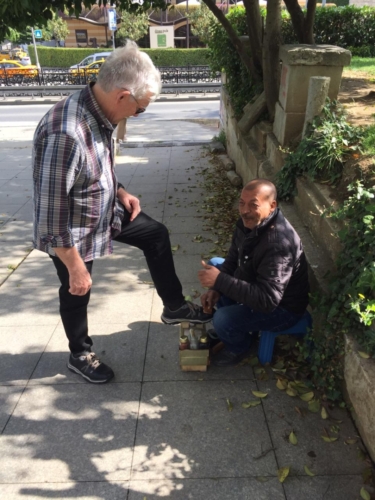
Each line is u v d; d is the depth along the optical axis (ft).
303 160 12.09
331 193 10.85
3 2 17.46
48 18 19.90
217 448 7.59
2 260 15.24
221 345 9.79
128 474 7.16
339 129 11.96
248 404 8.45
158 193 21.98
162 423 8.13
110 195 7.74
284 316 8.66
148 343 10.32
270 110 18.52
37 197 6.95
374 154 10.52
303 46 14.62
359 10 35.76
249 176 19.56
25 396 8.83
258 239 8.20
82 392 8.91
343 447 7.52
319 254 10.04
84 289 7.46
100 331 10.78
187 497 6.77
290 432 7.86
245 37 22.79
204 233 16.93
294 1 19.74
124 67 6.54
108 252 8.30
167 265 9.13
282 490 6.83
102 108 6.93
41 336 10.74
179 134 42.29
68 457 7.48
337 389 8.36
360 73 26.16
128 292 12.66
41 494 6.85
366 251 7.71
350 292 7.39
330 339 8.07
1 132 41.91
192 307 9.71
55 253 7.79
